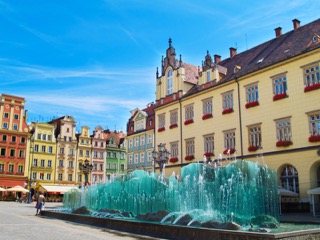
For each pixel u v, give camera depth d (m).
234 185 23.25
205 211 24.33
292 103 34.09
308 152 31.84
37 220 26.92
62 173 88.19
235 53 52.25
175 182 29.56
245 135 38.56
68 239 15.45
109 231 19.56
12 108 81.94
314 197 30.89
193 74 53.22
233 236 14.30
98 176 93.94
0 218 27.70
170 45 54.47
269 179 21.64
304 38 37.56
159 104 54.44
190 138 46.72
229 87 41.72
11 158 80.06
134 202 29.97
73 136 91.81
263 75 37.56
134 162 68.56
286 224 21.30
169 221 21.66
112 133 103.56
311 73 33.00
